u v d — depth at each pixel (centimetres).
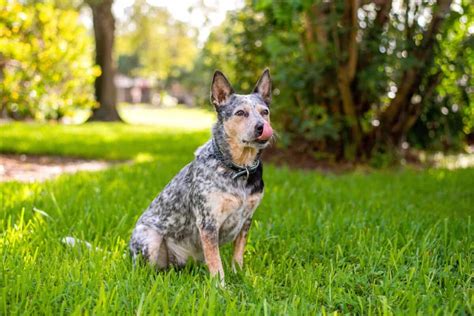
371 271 391
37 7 1027
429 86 1084
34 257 395
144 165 955
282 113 1175
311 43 1057
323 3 1018
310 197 681
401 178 905
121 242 459
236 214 403
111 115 2544
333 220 541
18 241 436
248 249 474
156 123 2758
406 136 1225
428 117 1214
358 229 500
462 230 507
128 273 373
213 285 350
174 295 344
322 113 1097
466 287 368
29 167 1034
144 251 414
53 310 325
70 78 1124
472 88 1167
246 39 1252
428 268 387
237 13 1270
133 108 5681
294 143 1202
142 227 429
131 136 1681
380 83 1038
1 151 1202
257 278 381
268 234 490
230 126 395
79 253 422
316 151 1169
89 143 1409
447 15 965
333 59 1048
